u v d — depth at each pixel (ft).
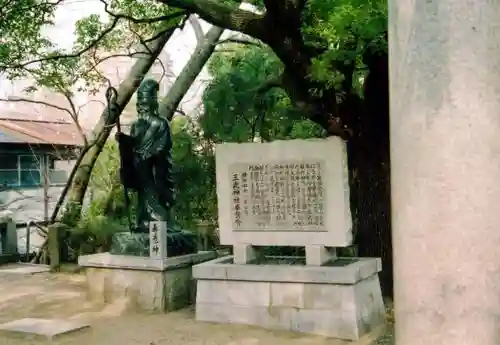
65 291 33.24
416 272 6.08
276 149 24.63
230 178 25.46
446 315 5.96
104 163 52.39
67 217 46.26
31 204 64.03
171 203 30.45
